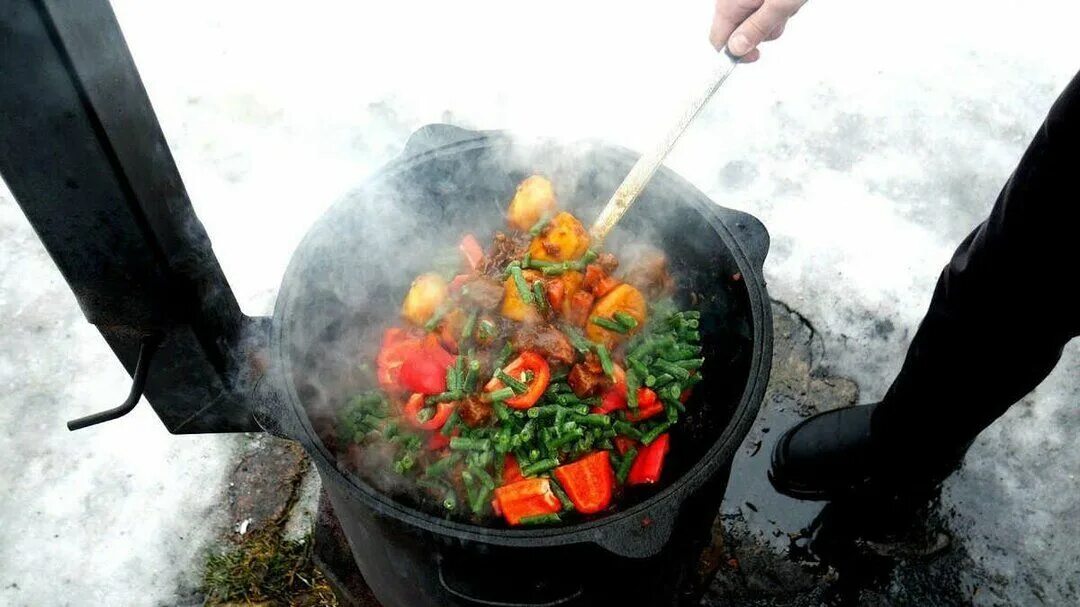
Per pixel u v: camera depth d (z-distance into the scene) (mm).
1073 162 695
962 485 1091
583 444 844
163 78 1382
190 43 1418
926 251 1242
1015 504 1079
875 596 1033
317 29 1438
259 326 882
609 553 715
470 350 883
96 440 1099
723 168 1307
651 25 1445
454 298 909
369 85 1387
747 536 1070
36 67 614
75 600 1009
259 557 1035
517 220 937
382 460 862
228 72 1390
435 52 1421
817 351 1177
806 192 1289
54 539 1040
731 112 1355
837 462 1044
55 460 1086
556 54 1418
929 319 872
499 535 697
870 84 1388
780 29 817
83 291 764
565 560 718
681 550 836
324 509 1027
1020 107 1371
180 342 821
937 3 1473
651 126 1338
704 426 855
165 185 738
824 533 1071
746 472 1109
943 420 932
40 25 599
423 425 855
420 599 866
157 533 1047
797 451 1068
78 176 678
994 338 824
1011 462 1104
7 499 1062
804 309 1200
